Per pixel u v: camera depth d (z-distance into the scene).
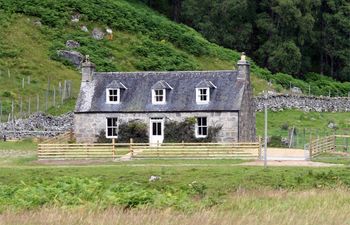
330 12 163.00
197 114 85.12
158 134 86.38
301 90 139.12
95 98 88.81
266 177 58.00
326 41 160.75
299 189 49.84
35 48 126.25
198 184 53.88
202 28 157.00
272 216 33.25
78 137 88.06
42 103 107.62
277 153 78.62
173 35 142.62
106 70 122.62
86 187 43.34
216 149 74.38
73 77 120.19
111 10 143.62
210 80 87.38
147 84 89.00
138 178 59.47
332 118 115.81
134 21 143.00
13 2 137.50
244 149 74.69
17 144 87.88
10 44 125.25
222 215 33.34
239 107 84.06
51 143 80.94
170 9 171.38
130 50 133.38
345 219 33.06
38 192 42.12
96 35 135.38
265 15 156.50
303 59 158.75
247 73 87.56
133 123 86.69
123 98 88.06
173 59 132.88
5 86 112.00
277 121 109.25
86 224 31.52
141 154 75.38
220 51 144.12
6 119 98.44
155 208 35.69
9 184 56.59
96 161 73.50
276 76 141.25
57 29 133.38
